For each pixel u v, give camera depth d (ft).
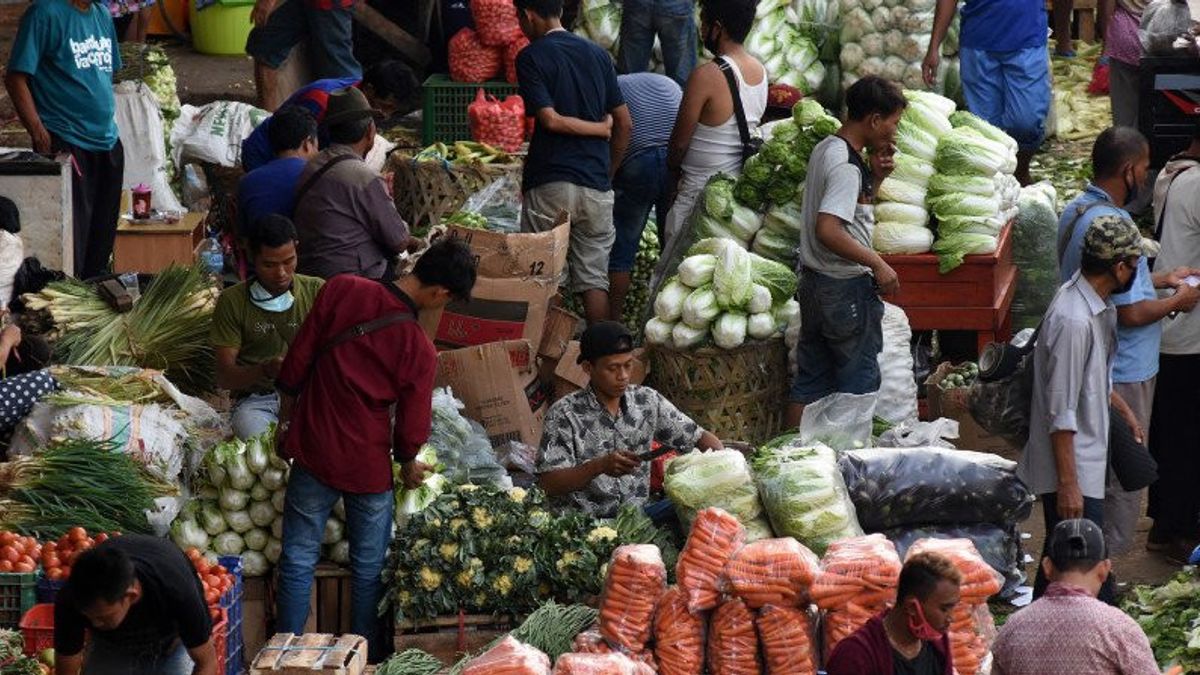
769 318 78.74
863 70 113.91
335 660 55.11
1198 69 102.94
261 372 67.31
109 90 88.53
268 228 65.72
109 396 70.95
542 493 63.05
